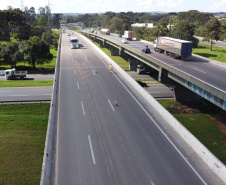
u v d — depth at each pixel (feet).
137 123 77.82
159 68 130.52
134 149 61.93
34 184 63.31
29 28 427.33
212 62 132.36
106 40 312.50
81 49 256.32
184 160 57.41
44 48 218.79
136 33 430.20
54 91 103.60
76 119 79.77
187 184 48.65
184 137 67.97
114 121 78.89
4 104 120.37
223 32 419.95
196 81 86.99
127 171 52.70
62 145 63.31
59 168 53.52
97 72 149.07
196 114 122.62
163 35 391.04
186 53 132.98
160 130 73.26
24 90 145.89
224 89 78.02
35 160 75.15
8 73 174.40
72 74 142.82
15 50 216.95
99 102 96.37
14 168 70.33
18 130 95.81
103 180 49.52
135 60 214.48
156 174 51.75
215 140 95.25
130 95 106.22
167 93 150.20
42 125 102.22
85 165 54.75
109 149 61.67
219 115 121.80
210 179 50.44
